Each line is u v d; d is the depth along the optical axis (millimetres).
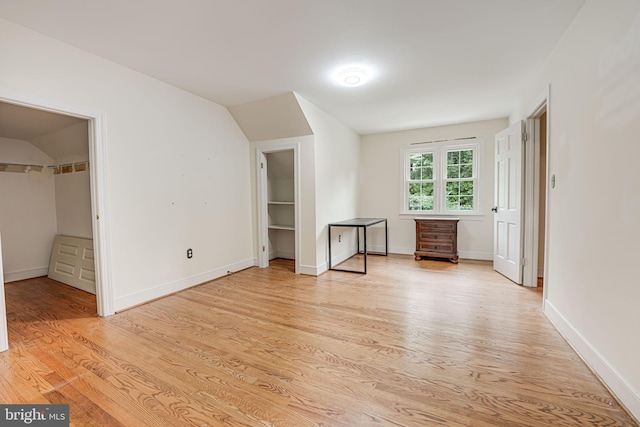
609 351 1577
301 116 3613
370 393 1556
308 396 1536
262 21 1993
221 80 3016
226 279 3771
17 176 3729
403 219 5309
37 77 2123
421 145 5090
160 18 1950
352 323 2432
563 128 2188
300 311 2699
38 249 3908
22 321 2496
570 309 2061
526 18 1978
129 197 2771
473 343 2078
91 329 2340
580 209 1916
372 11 1891
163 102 3068
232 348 2037
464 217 4844
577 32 1945
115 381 1672
